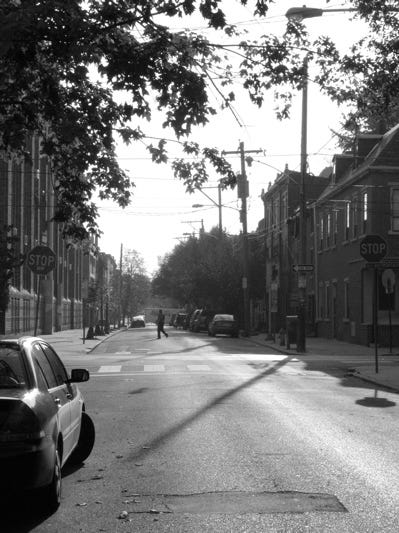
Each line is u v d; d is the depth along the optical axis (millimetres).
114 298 72438
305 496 6898
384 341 32562
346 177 37062
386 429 10648
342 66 10773
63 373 7910
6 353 6395
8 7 8523
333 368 21469
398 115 15859
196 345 34188
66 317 57562
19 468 5578
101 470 8102
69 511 6461
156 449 9195
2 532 5859
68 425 7203
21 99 11008
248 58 10062
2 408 5691
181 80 9664
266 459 8539
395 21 12305
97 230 12945
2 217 31484
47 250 14039
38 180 40969
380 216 32281
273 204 56562
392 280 24750
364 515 6262
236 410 12492
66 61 9609
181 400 13859
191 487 7270
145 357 25359
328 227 40688
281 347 32062
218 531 5824
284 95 10734
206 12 9078
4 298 10781
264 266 56062
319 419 11570
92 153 11664
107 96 11156
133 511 6438
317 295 42938
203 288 54812
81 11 8234
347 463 8320
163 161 11453
